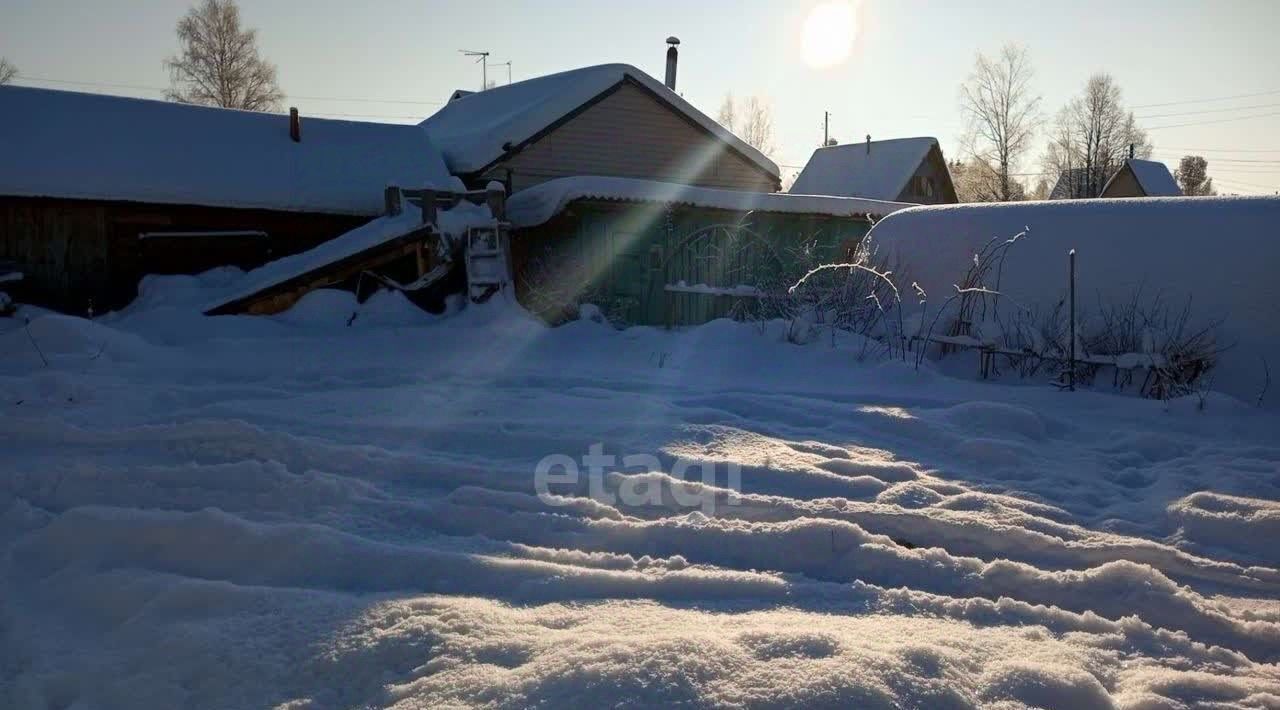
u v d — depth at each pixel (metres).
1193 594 4.62
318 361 10.61
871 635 3.87
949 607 4.41
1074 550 5.25
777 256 16.06
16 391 7.66
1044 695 3.41
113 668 3.70
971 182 62.31
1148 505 6.10
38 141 15.08
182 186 15.28
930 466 6.88
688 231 16.41
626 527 5.22
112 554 4.76
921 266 12.55
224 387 8.49
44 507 5.45
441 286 14.37
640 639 3.57
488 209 14.78
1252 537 5.48
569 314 14.30
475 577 4.52
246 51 53.19
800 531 5.11
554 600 4.33
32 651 3.88
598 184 15.37
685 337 11.85
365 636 3.78
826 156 43.81
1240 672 3.93
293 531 4.85
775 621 4.07
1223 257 10.02
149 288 14.25
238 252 15.75
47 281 14.48
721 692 3.21
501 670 3.43
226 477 5.71
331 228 16.50
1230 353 9.56
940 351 11.24
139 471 5.75
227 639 3.80
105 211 14.80
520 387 9.37
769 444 7.15
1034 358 10.34
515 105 23.80
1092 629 4.27
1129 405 8.86
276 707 3.37
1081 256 11.03
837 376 10.27
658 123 23.62
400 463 6.27
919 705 3.24
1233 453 7.29
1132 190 51.69
